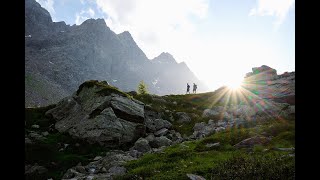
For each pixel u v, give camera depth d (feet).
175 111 153.69
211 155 67.36
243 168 50.52
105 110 105.91
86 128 101.14
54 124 113.09
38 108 128.57
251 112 124.06
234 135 83.66
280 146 68.69
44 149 82.02
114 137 99.04
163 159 67.41
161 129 119.55
